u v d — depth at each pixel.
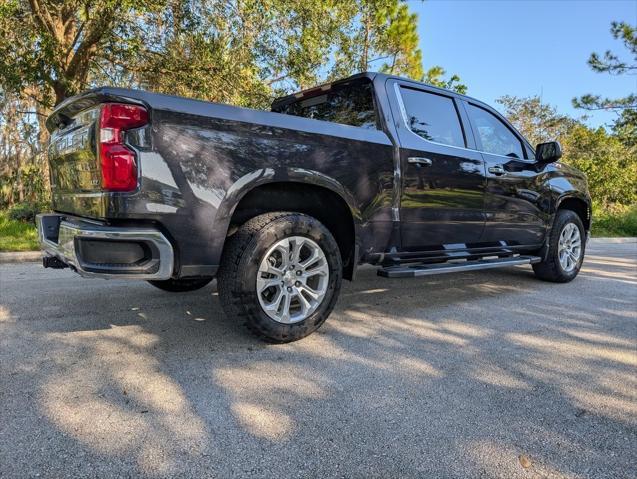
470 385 2.39
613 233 14.72
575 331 3.35
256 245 2.70
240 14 8.65
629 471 1.69
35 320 3.33
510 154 4.57
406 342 3.04
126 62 9.11
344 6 10.04
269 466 1.66
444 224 3.79
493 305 4.07
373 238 3.32
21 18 7.57
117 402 2.11
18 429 1.86
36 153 12.99
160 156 2.38
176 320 3.37
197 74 8.77
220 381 2.35
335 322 3.47
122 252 2.37
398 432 1.91
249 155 2.64
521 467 1.70
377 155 3.27
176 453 1.72
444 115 3.96
